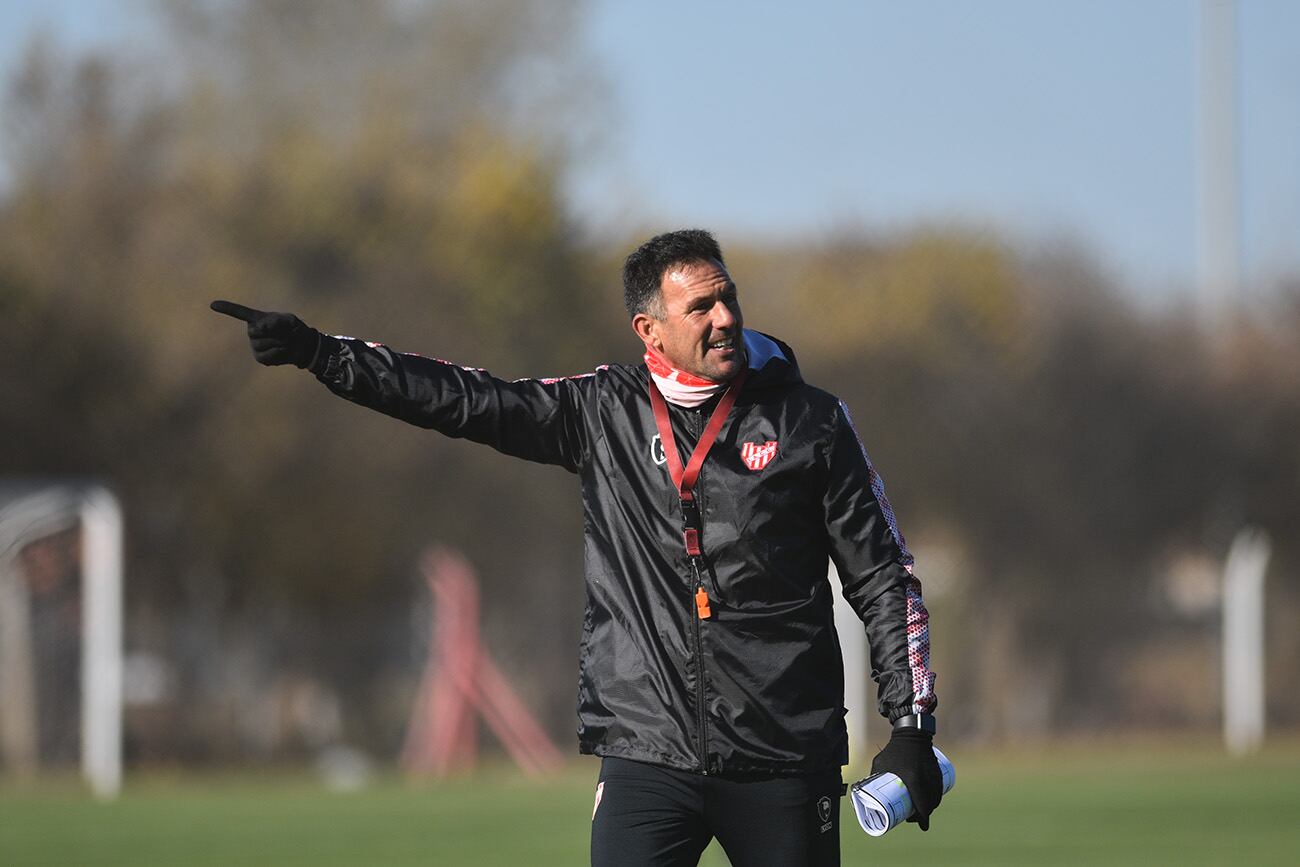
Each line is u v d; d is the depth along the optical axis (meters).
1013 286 104.19
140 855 40.06
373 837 44.16
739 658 15.50
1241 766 71.25
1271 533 100.38
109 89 85.94
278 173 86.75
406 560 84.44
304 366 16.08
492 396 16.22
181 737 74.81
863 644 72.00
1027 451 99.38
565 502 86.56
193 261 83.62
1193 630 90.50
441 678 72.25
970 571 96.62
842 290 103.81
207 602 81.06
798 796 15.65
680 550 15.66
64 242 82.19
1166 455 100.31
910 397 100.19
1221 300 107.12
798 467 15.66
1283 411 101.75
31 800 55.56
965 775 66.12
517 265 88.88
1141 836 44.91
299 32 115.88
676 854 15.73
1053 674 90.25
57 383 79.50
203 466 81.06
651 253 15.88
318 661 77.69
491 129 100.06
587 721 15.94
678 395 15.88
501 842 42.84
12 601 67.75
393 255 86.81
